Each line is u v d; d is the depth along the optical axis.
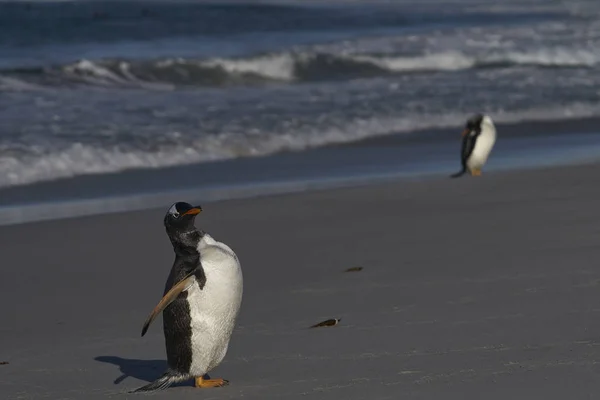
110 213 28.34
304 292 18.61
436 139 43.28
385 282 18.92
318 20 95.75
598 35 81.44
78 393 13.59
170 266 22.14
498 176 31.94
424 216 25.97
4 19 85.56
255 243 23.62
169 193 32.00
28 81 54.00
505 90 55.78
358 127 44.53
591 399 11.90
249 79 61.12
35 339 16.50
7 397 13.52
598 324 15.16
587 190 28.81
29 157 36.03
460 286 18.16
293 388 13.16
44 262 22.62
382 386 12.93
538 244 21.61
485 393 12.37
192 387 13.51
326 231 24.73
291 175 35.12
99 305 18.75
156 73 58.47
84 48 71.81
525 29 84.50
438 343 14.69
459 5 115.94
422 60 67.56
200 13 96.69
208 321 12.96
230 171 35.91
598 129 45.94
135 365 14.91
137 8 97.69
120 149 38.12
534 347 14.13
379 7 109.94
